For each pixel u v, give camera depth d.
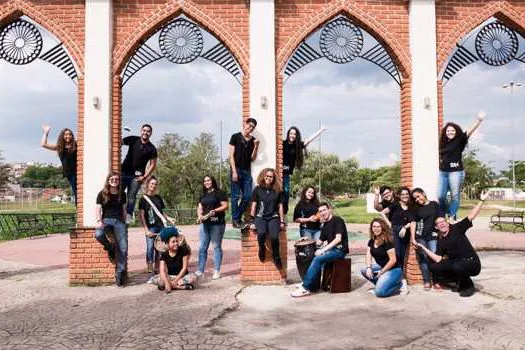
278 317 6.02
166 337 5.22
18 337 5.29
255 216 7.97
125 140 8.59
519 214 19.20
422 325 5.63
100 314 6.20
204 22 8.37
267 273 8.09
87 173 8.14
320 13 8.40
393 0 8.51
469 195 58.25
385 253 7.25
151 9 8.38
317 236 8.32
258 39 8.30
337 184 51.91
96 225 7.93
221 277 8.81
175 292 7.46
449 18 8.55
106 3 8.25
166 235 7.56
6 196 54.72
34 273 9.72
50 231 20.59
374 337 5.20
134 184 8.48
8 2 8.27
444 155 8.12
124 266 8.05
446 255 7.25
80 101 8.27
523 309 6.19
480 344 4.95
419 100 8.34
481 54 8.68
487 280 7.93
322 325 5.67
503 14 8.55
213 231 8.62
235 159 8.15
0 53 8.38
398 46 8.46
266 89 8.29
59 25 8.33
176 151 36.25
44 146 8.26
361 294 7.27
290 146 8.67
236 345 4.96
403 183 8.52
